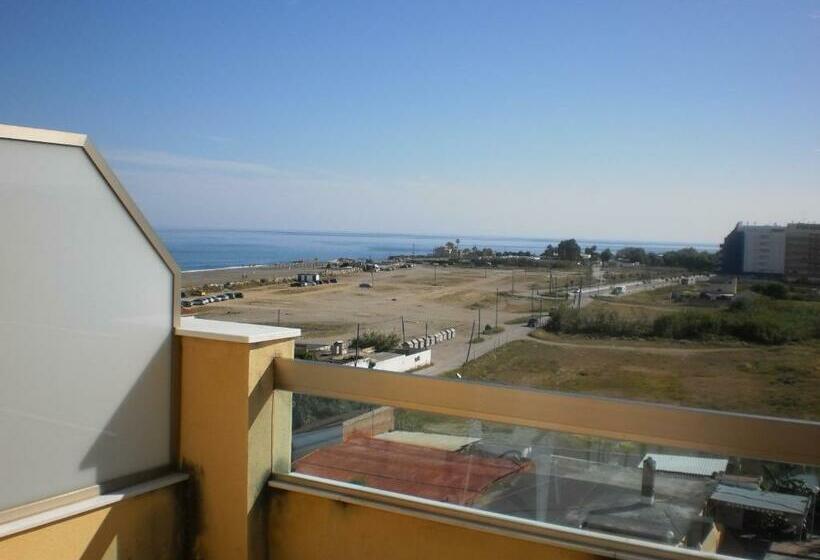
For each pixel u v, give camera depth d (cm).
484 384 194
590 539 178
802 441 154
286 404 230
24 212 188
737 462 162
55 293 196
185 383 234
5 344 184
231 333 223
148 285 224
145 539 221
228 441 225
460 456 198
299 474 227
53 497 197
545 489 185
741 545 162
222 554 228
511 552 188
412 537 204
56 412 198
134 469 221
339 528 217
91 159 204
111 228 212
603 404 177
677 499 168
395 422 209
